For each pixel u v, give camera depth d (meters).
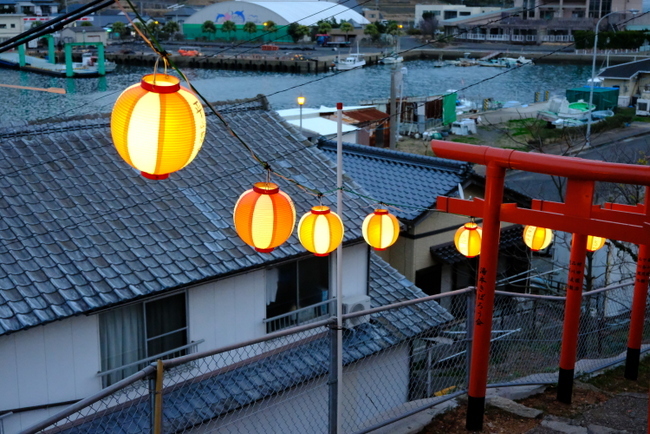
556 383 7.19
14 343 7.31
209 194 9.88
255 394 8.09
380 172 16.38
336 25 97.69
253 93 56.12
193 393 7.99
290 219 5.76
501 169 5.73
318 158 11.48
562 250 17.00
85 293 7.67
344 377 9.24
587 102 46.47
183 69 75.62
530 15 90.06
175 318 8.47
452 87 61.38
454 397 6.59
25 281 7.65
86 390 7.85
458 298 15.39
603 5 85.44
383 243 7.33
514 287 16.33
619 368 8.00
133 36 96.06
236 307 8.94
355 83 63.97
